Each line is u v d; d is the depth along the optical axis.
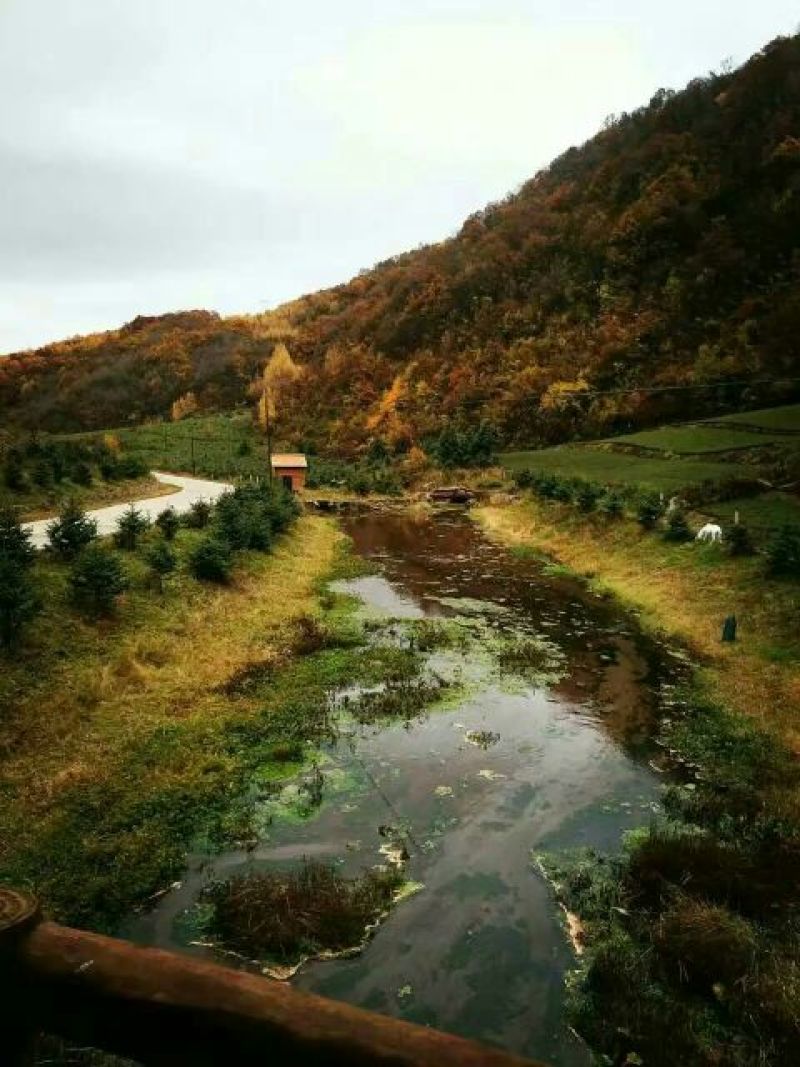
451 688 16.84
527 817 11.48
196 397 127.56
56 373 142.50
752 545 25.89
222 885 9.38
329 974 8.09
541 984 7.98
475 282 117.38
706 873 9.57
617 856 10.41
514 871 10.07
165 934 8.60
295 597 24.58
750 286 86.19
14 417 128.00
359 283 163.25
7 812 10.48
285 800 11.83
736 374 69.12
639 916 8.96
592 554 31.52
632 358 82.81
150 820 10.80
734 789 12.08
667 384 73.06
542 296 104.88
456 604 25.08
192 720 14.13
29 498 30.98
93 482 37.47
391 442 86.06
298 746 13.41
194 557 22.86
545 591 27.08
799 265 84.81
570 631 21.78
